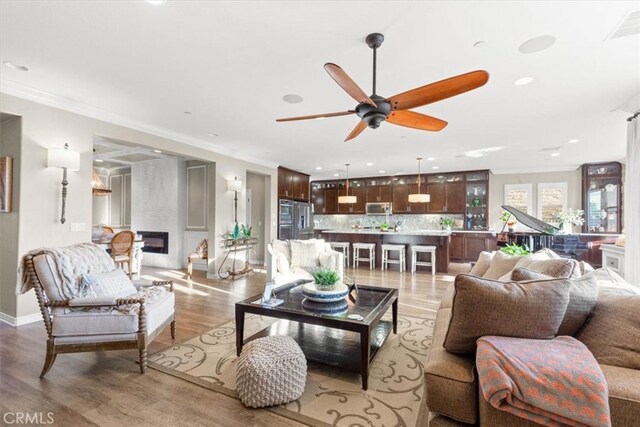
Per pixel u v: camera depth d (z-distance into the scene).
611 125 4.28
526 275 1.63
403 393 2.05
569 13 1.96
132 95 3.36
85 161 3.73
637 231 3.23
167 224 7.03
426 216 9.13
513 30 2.15
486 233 7.75
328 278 2.70
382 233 7.16
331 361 2.26
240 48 2.43
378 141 5.25
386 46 2.36
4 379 2.16
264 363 1.90
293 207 8.30
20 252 3.17
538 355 1.24
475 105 3.55
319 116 2.38
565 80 2.92
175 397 1.98
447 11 1.95
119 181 8.38
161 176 7.12
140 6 1.95
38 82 3.07
